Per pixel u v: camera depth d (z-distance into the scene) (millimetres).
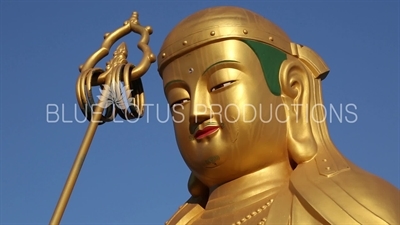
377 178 17344
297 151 17750
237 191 17766
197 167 18016
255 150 17625
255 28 18203
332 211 16438
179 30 18469
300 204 16797
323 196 16688
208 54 17953
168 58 18406
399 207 16766
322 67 18734
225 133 17625
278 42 18406
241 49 17953
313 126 18219
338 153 17828
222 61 17812
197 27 18172
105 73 17766
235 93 17688
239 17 18266
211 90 17906
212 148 17656
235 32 18000
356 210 16453
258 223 16844
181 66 18234
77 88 17500
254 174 17828
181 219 18531
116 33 18375
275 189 17594
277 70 18234
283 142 17938
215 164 17703
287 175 17922
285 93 18234
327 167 17312
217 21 18125
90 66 17938
